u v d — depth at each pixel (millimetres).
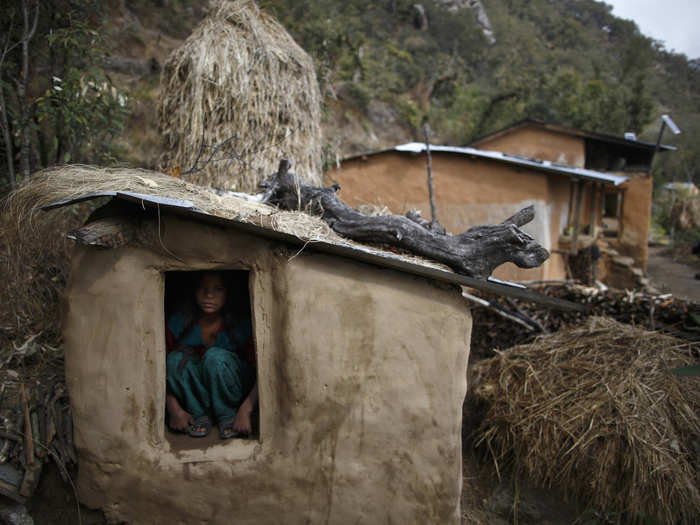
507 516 3174
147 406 2271
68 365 2207
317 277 2236
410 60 25094
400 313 2309
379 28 30594
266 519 2334
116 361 2197
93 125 4184
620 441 3004
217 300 2518
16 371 2820
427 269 2139
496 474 3469
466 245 2385
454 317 2363
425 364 2342
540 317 5219
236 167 4090
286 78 4375
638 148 10656
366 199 7605
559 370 3541
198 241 2172
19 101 3861
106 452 2246
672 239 18375
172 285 2838
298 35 16266
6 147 3695
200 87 4020
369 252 2047
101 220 2107
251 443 2408
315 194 2846
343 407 2291
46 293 3215
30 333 3080
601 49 64188
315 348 2244
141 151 8180
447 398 2373
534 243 2324
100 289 2158
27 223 2445
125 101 4379
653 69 58219
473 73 34281
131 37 11625
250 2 4559
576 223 7496
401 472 2377
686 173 27562
